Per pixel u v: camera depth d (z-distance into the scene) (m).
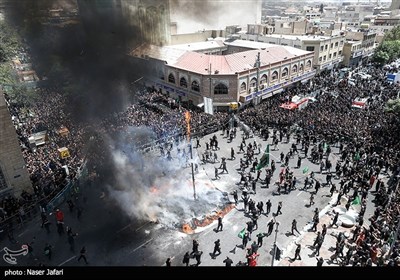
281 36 72.94
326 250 21.73
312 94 52.59
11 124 26.17
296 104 44.47
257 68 49.00
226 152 36.53
